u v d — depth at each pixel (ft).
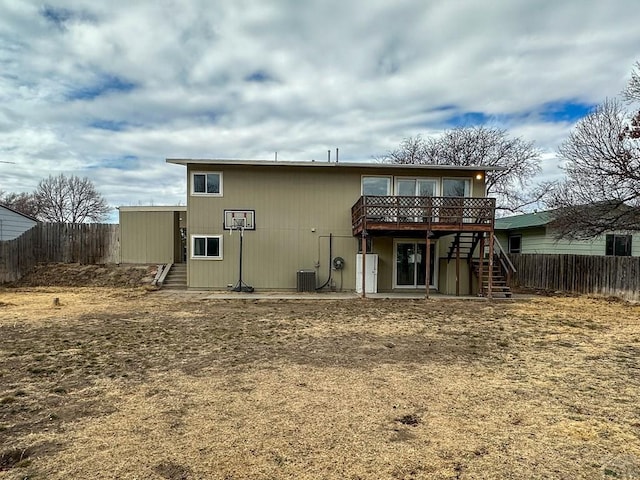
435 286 50.14
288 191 49.26
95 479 8.75
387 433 11.21
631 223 45.73
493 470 9.28
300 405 13.28
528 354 20.35
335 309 35.12
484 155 95.04
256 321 29.01
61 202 136.98
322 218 49.42
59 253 57.52
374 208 43.21
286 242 49.19
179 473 9.03
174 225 57.62
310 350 20.76
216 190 48.88
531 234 64.49
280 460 9.66
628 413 12.84
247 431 11.27
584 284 47.26
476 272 48.06
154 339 23.04
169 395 14.19
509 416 12.52
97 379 15.93
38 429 11.36
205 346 21.47
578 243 57.82
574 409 13.15
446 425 11.79
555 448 10.43
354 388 15.01
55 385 15.21
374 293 46.44
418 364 18.37
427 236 42.70
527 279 56.85
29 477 8.84
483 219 43.06
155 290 48.14
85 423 11.78
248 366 17.84
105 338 23.24
